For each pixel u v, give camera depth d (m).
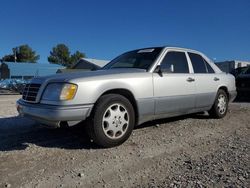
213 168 4.15
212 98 7.23
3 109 10.35
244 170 4.05
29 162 4.43
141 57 6.29
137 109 5.48
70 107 4.70
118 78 5.20
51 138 5.68
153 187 3.60
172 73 6.16
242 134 6.09
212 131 6.28
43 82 5.05
